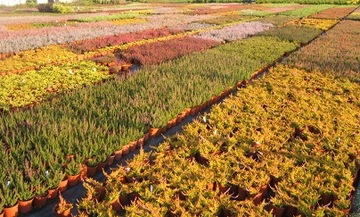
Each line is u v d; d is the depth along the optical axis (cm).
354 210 542
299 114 863
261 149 683
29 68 1327
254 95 984
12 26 2533
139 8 5003
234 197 561
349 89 1070
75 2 6209
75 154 641
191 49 1675
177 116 887
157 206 521
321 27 2548
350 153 679
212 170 615
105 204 515
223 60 1357
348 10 4153
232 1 6812
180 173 602
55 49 1638
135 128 754
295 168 611
